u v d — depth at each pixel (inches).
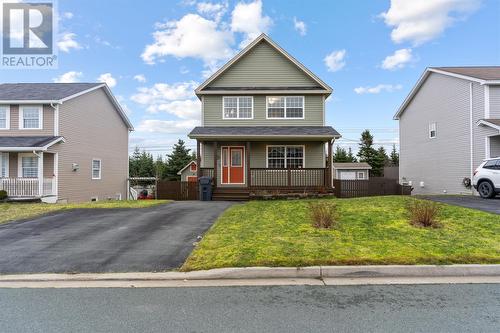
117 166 968.3
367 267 182.4
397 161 2046.0
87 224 312.0
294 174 612.7
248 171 590.6
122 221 324.8
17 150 614.2
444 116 713.0
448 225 271.0
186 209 409.7
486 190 480.4
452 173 684.1
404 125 913.5
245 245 221.6
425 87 796.0
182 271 185.3
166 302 148.9
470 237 234.8
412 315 134.1
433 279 176.6
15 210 406.0
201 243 232.5
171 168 1834.4
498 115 585.3
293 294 157.5
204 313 137.3
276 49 676.7
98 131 852.6
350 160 2105.1
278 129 626.5
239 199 577.9
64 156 703.7
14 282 177.3
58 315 136.8
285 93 659.4
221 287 167.6
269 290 162.9
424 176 798.5
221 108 668.7
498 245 215.3
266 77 680.4
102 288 167.6
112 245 237.3
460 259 190.9
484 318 131.3
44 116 688.4
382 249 208.7
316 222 279.3
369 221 289.0
